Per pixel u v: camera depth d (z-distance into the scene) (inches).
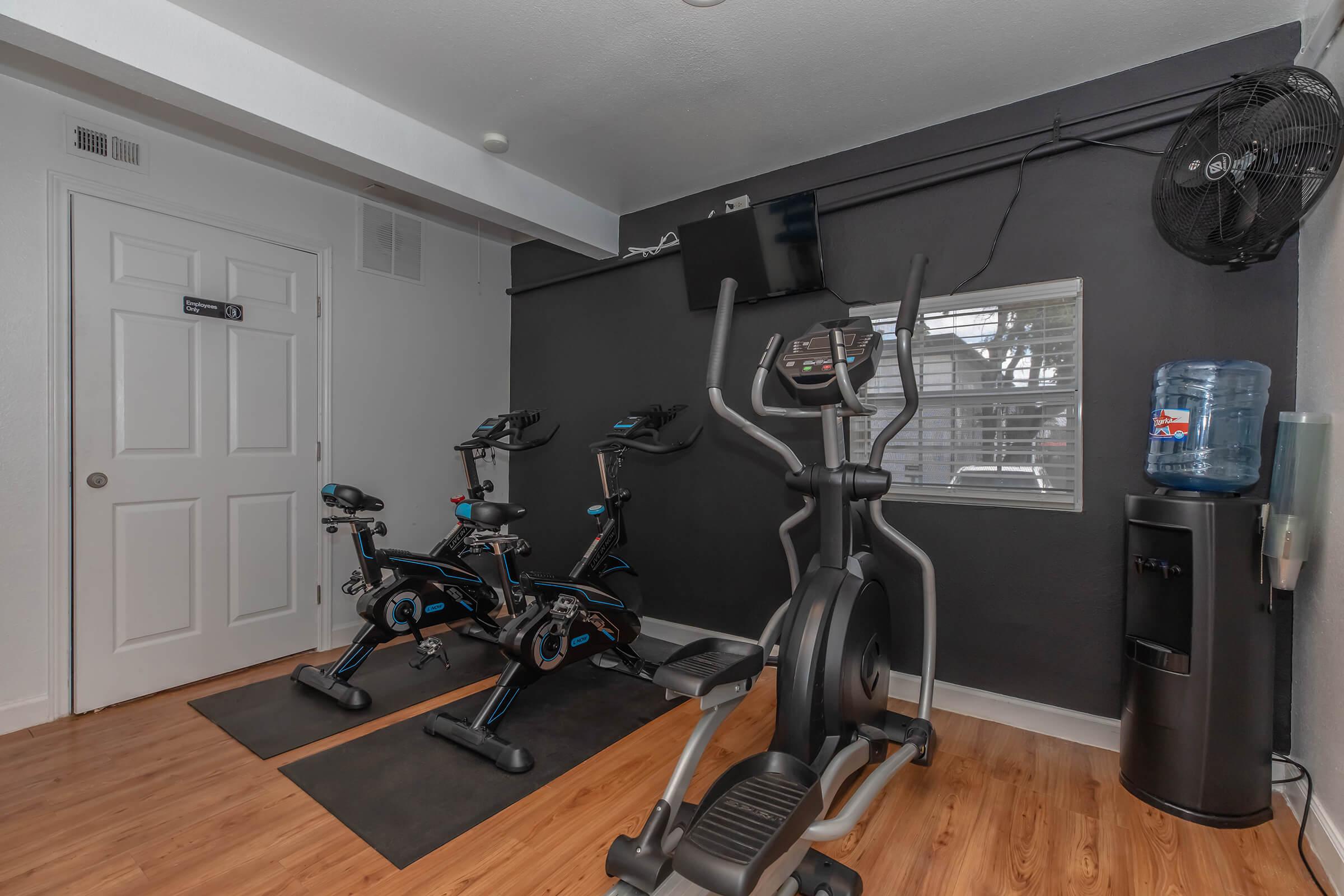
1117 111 89.4
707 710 63.0
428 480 152.9
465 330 160.9
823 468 78.3
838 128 106.6
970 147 101.0
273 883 62.4
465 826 71.8
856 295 113.4
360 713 101.0
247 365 119.9
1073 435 93.7
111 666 102.7
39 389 95.7
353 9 77.9
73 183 99.0
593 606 104.0
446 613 118.4
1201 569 71.6
